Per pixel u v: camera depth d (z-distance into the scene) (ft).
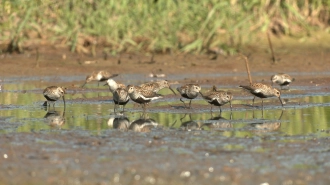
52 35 112.06
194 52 112.27
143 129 57.93
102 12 111.55
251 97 79.46
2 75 98.43
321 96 80.64
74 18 111.45
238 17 116.26
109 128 58.44
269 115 66.13
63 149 49.70
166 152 48.75
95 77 90.48
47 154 48.01
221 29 117.60
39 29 111.86
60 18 111.45
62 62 105.29
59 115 66.28
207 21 112.78
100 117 65.05
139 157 47.29
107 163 45.62
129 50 111.86
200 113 67.56
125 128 58.44
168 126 59.57
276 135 55.06
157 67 104.32
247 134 55.57
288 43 119.44
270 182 41.19
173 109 69.97
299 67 106.42
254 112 68.33
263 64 107.96
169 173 43.11
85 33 111.96
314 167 44.52
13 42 108.99
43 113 67.62
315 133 55.88
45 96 72.43
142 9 112.16
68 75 99.45
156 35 112.47
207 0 114.93
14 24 110.73
